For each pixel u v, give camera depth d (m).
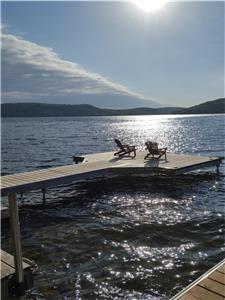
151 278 6.35
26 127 78.25
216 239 8.23
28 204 11.96
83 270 6.71
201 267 6.76
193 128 64.38
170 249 7.66
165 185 14.28
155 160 15.99
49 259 7.25
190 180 15.27
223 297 4.05
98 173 13.30
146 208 11.02
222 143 34.28
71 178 12.24
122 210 10.86
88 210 11.00
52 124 97.06
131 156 17.59
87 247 7.88
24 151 29.58
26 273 5.24
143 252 7.52
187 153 26.89
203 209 10.84
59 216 10.48
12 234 5.17
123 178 15.68
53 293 5.90
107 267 6.82
